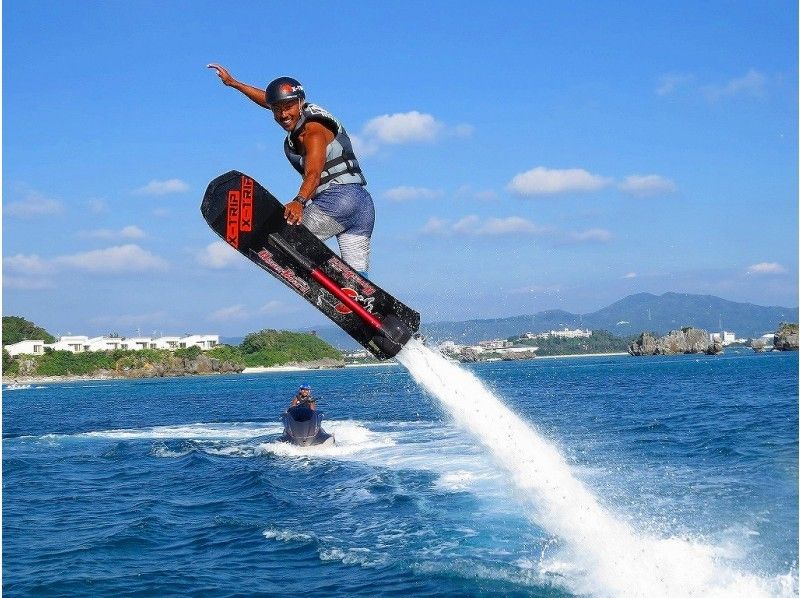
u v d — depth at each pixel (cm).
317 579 952
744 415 2889
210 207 706
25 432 3450
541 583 882
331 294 711
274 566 1016
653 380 6512
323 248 704
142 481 1794
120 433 3247
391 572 958
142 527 1248
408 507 1311
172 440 2758
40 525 1307
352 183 705
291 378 12200
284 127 691
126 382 13962
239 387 8925
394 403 4344
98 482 1806
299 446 2272
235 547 1118
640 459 1789
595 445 2092
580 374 8838
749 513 1169
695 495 1314
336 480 1656
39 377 16800
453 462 1781
